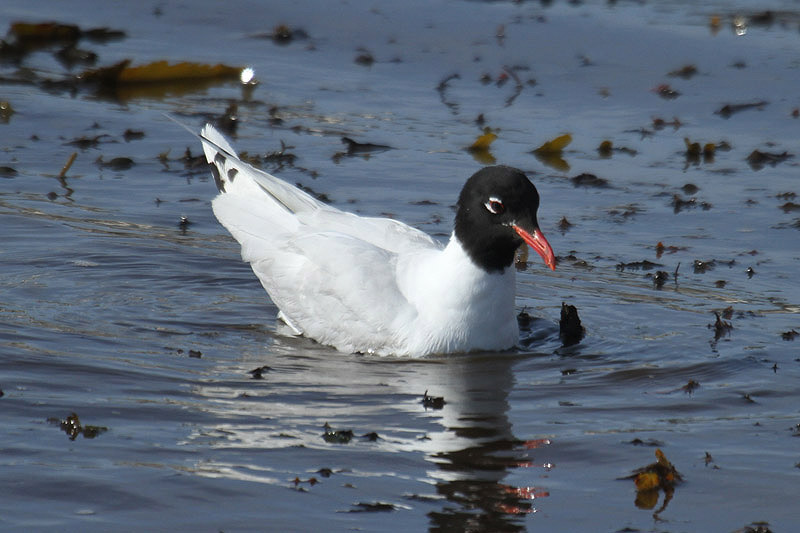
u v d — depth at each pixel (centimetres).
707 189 1695
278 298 1298
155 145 1805
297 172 1698
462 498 847
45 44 2216
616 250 1488
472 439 958
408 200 1611
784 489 867
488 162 1769
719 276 1406
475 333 1205
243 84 2078
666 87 2080
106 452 906
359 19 2391
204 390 1057
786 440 960
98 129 1855
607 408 1038
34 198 1580
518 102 2030
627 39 2300
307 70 2148
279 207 1364
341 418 1001
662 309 1314
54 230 1476
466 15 2425
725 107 2003
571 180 1716
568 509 837
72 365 1093
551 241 1520
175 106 1972
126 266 1395
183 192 1645
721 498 854
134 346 1170
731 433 977
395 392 1077
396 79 2119
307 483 867
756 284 1380
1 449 905
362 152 1794
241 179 1419
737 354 1173
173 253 1446
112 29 2295
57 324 1209
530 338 1246
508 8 2477
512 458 922
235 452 918
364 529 799
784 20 2411
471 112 1977
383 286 1227
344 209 1568
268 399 1042
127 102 1986
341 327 1235
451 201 1612
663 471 887
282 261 1302
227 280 1398
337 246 1259
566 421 1003
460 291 1195
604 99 2053
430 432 973
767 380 1105
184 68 2086
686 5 2502
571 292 1371
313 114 1945
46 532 787
